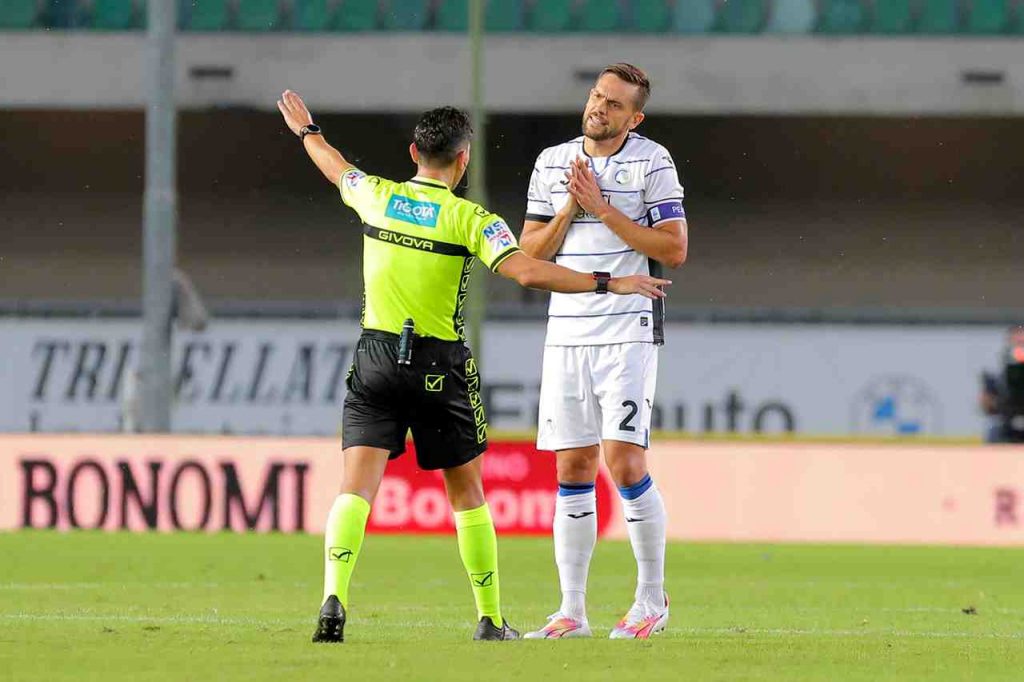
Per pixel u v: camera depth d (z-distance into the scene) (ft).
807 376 345.72
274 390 337.31
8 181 390.83
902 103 368.07
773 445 199.21
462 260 77.56
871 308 386.73
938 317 350.43
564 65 363.56
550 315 88.63
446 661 71.10
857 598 129.29
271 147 389.80
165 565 155.43
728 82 367.25
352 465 77.87
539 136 377.91
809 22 379.96
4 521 199.72
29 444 199.72
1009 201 390.01
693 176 389.19
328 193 394.32
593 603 120.47
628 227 86.17
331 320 338.13
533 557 173.06
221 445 198.29
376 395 77.51
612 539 198.08
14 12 376.89
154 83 236.22
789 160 387.75
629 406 86.63
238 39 370.12
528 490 196.44
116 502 198.80
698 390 347.36
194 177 391.86
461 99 367.04
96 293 393.91
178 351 337.31
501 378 338.34
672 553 187.32
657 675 67.62
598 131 87.81
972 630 98.78
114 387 339.77
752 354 346.74
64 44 370.32
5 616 98.68
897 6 380.37
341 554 77.15
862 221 391.86
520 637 84.99
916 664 74.28
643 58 366.84
